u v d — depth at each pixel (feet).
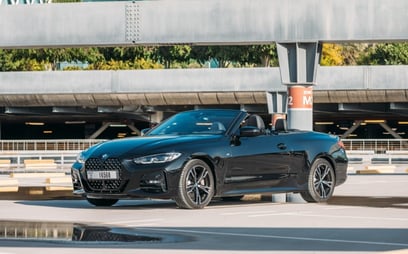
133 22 72.08
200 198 60.03
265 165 63.41
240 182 62.03
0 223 49.39
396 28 68.49
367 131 408.05
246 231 44.73
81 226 47.39
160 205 63.72
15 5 74.18
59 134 430.61
